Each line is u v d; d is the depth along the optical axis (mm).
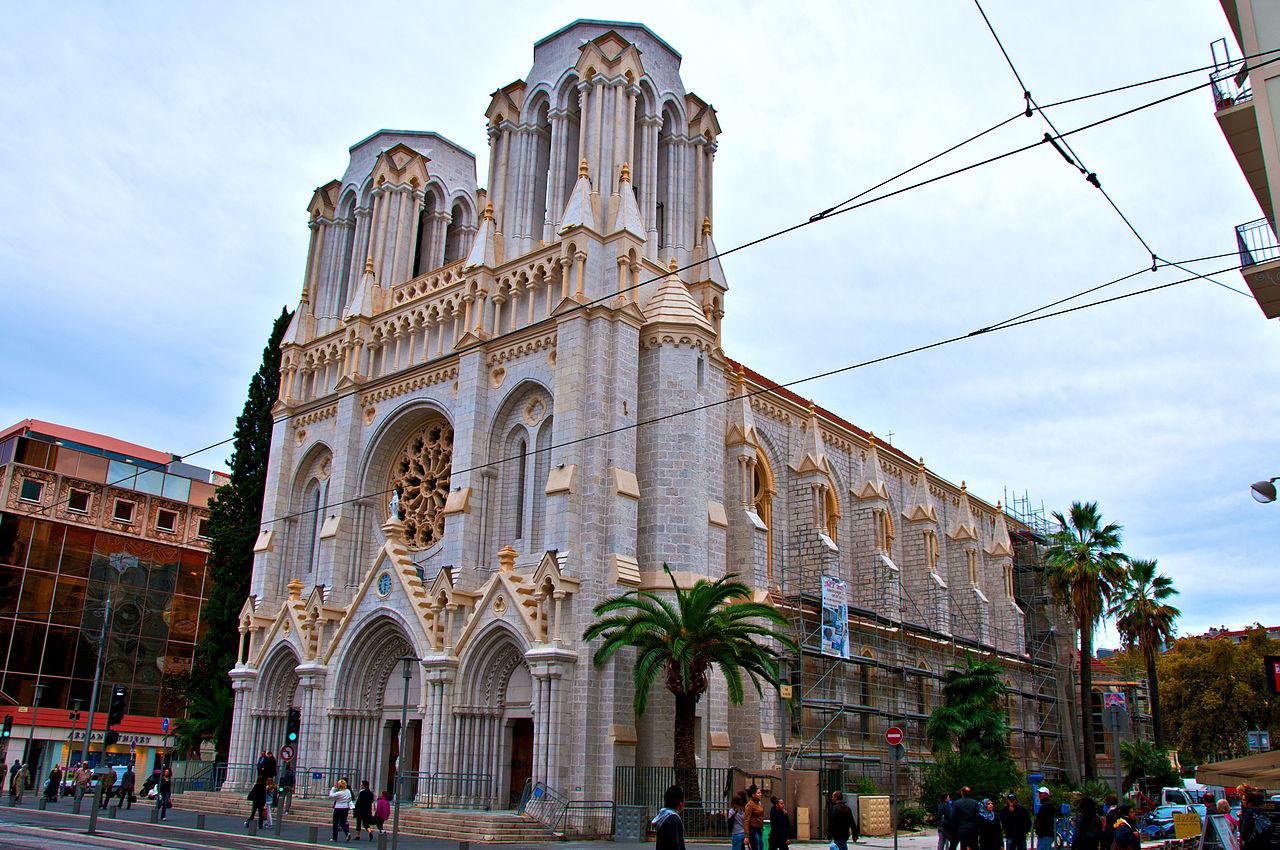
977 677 57188
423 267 69625
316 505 63656
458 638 48219
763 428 62094
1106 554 69375
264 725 57281
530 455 50625
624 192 52844
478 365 53062
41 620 83812
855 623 59812
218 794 54750
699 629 40094
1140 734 92812
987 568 81938
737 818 27406
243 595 69250
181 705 88312
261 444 74062
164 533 95125
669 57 62000
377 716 51844
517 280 53781
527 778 46062
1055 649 86750
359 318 62312
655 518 47219
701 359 50781
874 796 47062
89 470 90875
